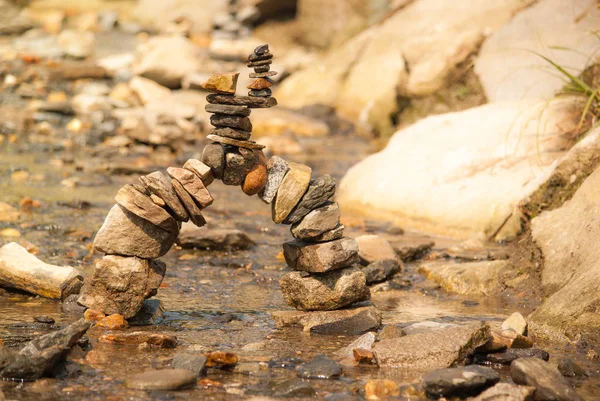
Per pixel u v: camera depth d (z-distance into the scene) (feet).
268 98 27.89
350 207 49.73
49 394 21.70
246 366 24.32
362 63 81.97
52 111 74.13
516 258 35.12
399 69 77.00
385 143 71.26
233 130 27.84
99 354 24.98
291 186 28.40
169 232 28.48
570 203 34.65
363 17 95.81
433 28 69.46
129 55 91.76
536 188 39.47
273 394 22.11
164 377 22.45
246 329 28.32
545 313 28.89
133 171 57.93
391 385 22.52
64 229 41.88
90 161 60.85
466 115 50.11
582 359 25.85
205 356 24.11
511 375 23.08
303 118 79.20
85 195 50.42
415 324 28.63
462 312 31.14
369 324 28.48
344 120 80.38
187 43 89.71
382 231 44.37
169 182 28.25
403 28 80.12
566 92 48.42
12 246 32.50
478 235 42.24
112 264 28.22
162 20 108.58
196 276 35.58
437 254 39.24
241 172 28.12
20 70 85.15
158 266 28.89
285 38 104.78
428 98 65.21
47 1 113.80
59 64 88.53
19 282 31.48
